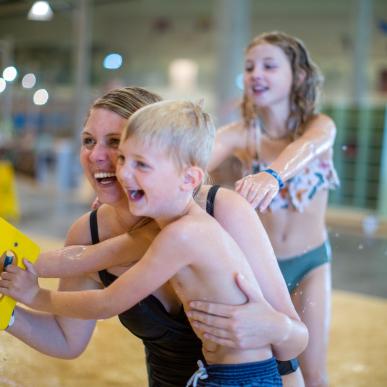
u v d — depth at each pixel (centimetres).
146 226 150
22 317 165
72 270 155
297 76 241
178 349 158
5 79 1287
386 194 924
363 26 1415
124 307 137
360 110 928
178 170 130
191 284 138
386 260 653
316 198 238
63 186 1209
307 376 218
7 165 841
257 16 1791
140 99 149
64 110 1484
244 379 141
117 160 137
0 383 215
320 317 223
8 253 151
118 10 1880
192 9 1842
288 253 234
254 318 136
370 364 318
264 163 246
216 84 1111
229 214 146
